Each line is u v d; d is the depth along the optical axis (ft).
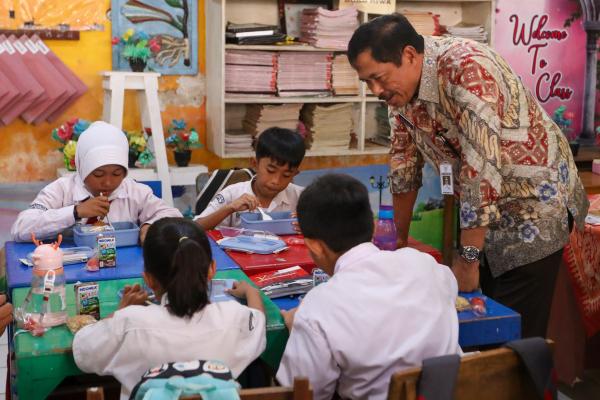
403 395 4.69
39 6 13.05
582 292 10.24
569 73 16.43
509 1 15.74
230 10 14.44
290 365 5.48
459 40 7.28
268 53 14.01
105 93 13.52
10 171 13.57
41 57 13.05
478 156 6.88
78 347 5.42
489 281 8.29
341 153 14.74
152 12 13.82
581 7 16.16
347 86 14.70
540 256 7.80
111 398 7.16
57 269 5.99
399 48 7.11
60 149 13.20
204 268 5.52
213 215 9.14
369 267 5.58
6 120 12.93
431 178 16.34
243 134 14.47
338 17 14.11
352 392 5.52
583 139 16.72
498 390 4.97
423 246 8.91
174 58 14.15
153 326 5.34
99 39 13.61
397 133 8.69
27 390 5.44
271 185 9.56
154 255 5.57
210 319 5.50
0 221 13.67
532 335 8.09
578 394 10.63
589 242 10.18
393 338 5.34
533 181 7.64
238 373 5.56
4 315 6.16
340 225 5.71
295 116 14.46
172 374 4.83
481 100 6.88
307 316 5.47
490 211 6.91
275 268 7.79
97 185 8.75
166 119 14.43
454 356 4.75
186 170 13.61
